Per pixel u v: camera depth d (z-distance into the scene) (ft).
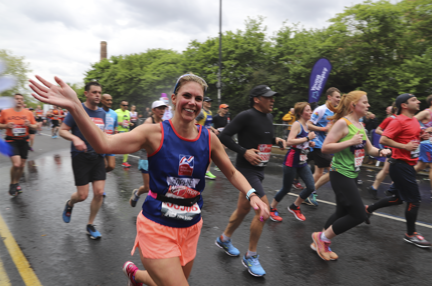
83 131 4.99
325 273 10.00
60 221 13.97
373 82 46.39
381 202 14.11
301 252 11.55
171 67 78.95
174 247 5.82
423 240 12.25
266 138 10.52
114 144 5.30
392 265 10.63
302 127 14.73
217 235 12.93
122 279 9.25
